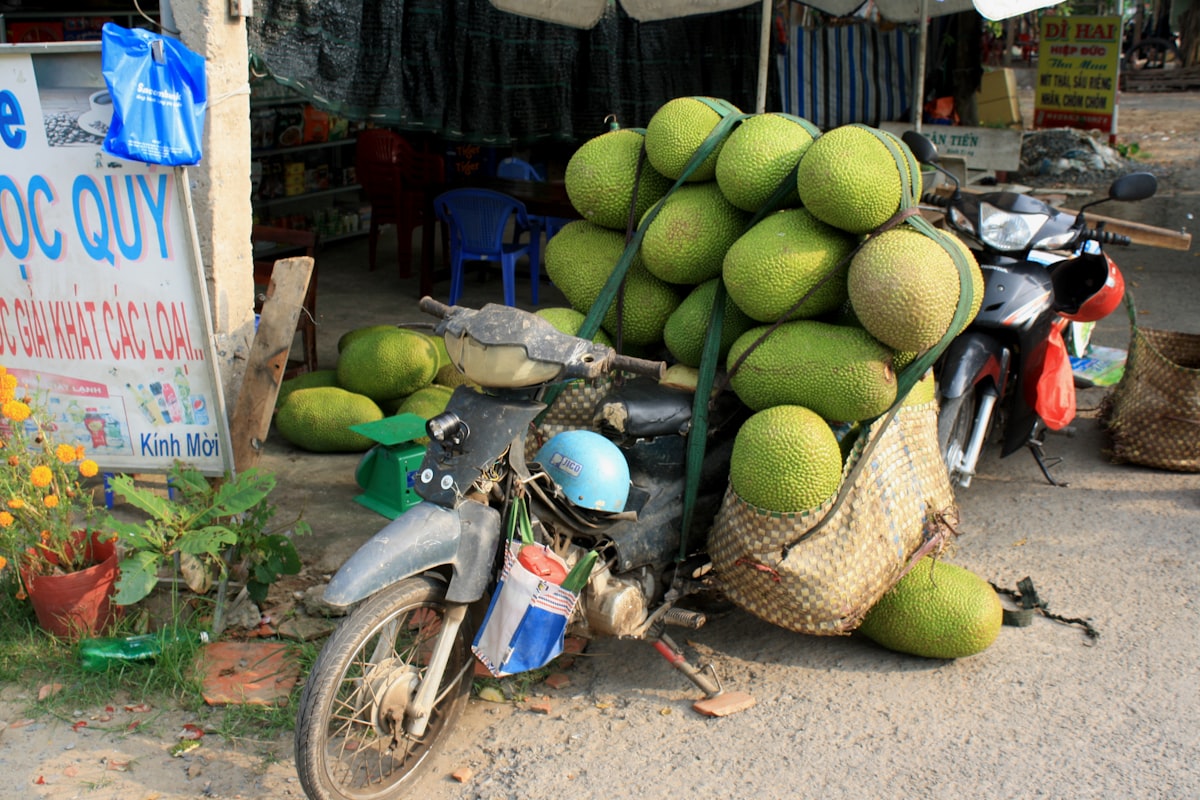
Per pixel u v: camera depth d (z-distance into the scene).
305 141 9.12
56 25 7.03
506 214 7.12
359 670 3.19
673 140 3.60
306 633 3.53
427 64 6.03
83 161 3.50
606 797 2.86
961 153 9.77
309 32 5.06
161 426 3.76
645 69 7.83
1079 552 4.24
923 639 3.42
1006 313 4.33
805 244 3.23
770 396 3.25
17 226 3.62
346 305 7.65
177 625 3.45
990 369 4.27
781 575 3.14
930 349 3.16
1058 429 4.86
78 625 3.41
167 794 2.81
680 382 3.54
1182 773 2.94
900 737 3.11
